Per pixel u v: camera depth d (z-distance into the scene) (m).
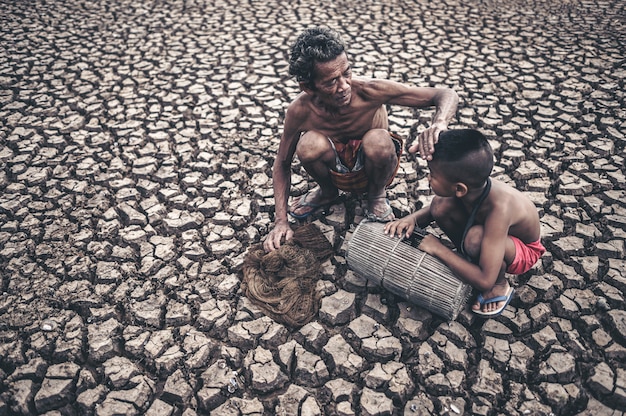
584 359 2.36
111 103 4.37
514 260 2.41
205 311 2.64
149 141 3.94
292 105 2.70
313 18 5.88
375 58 4.92
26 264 2.92
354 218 3.14
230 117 4.14
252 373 2.37
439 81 4.48
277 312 2.60
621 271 2.71
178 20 5.93
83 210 3.29
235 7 6.26
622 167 3.41
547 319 2.55
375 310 2.60
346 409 2.23
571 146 3.62
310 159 2.78
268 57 5.03
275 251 2.86
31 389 2.32
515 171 3.43
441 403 2.24
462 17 5.77
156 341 2.52
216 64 4.96
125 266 2.91
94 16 6.07
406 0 6.31
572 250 2.85
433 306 2.45
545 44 5.03
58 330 2.55
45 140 3.94
